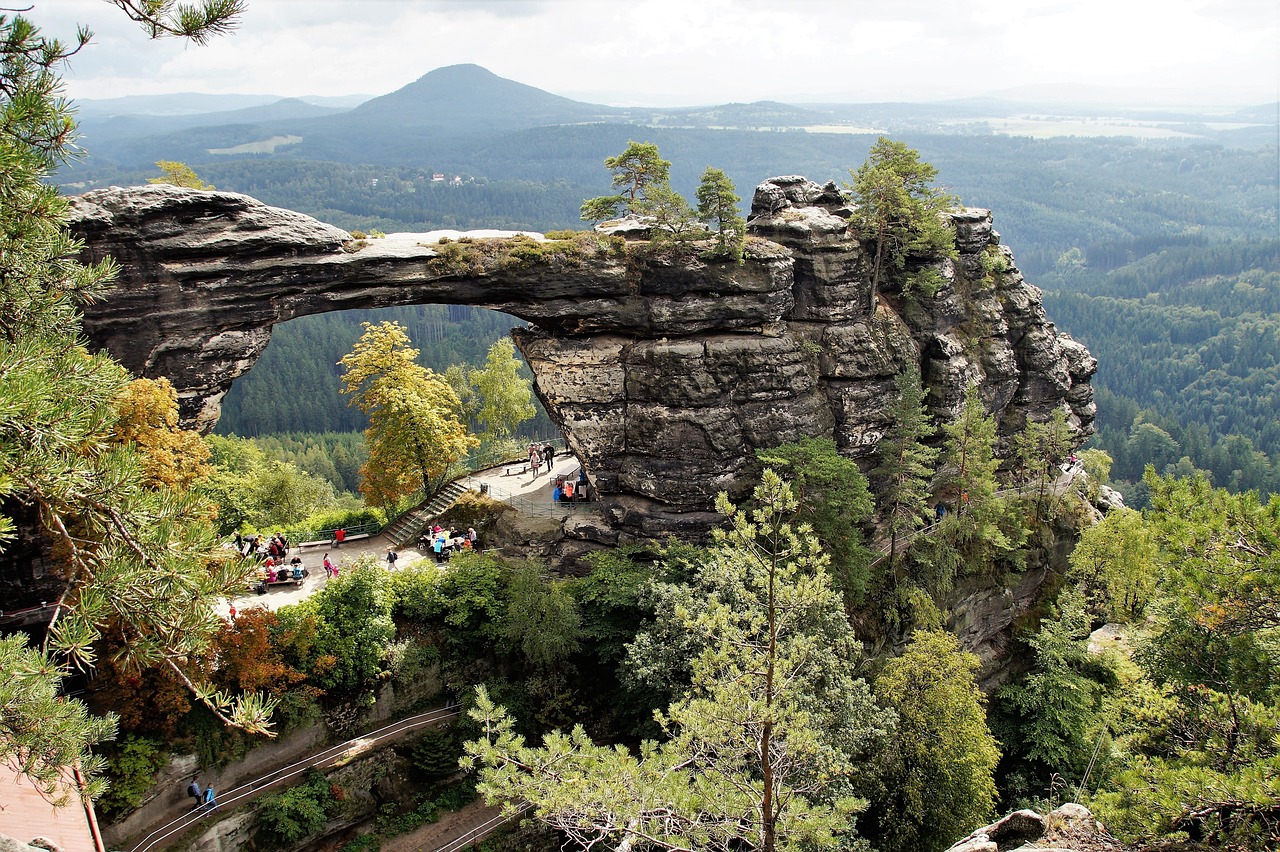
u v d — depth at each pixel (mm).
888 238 56344
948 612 53719
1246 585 24438
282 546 50062
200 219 39531
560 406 50469
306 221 42594
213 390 41406
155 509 15227
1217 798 21125
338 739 41438
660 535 49969
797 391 51469
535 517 53438
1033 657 59250
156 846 34750
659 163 53562
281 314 42438
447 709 44188
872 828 41531
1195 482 28547
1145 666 34094
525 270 46562
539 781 21984
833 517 46875
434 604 45188
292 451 172000
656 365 49469
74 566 15078
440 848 39594
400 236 46406
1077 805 25625
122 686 34531
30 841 16234
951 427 54625
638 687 40406
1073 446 73062
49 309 16844
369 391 61156
